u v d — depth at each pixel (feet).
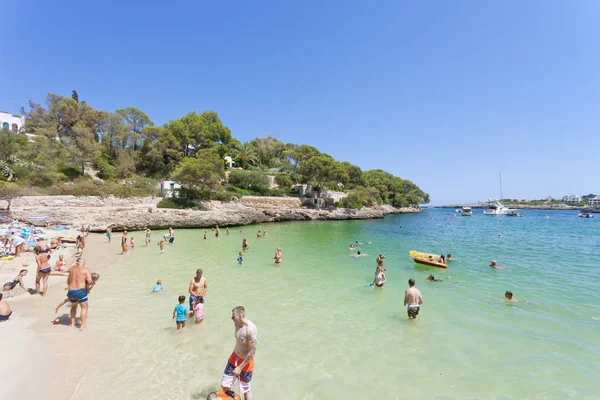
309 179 218.79
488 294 41.16
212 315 31.83
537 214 375.04
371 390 19.45
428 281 48.01
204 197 152.66
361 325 30.14
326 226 156.46
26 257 50.19
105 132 172.04
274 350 24.71
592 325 30.53
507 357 24.08
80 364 20.75
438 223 194.39
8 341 23.04
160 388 18.56
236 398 15.83
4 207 95.09
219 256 66.64
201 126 208.85
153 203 131.13
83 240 66.44
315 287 43.70
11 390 16.98
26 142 143.23
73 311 26.91
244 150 265.54
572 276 51.70
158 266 55.36
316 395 18.79
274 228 140.97
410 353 24.57
